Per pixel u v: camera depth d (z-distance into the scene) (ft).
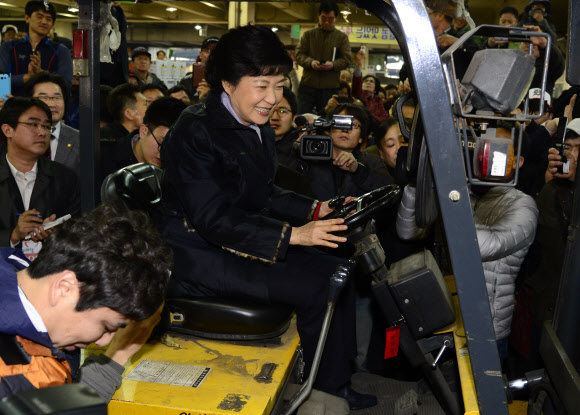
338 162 10.10
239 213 6.42
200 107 6.86
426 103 4.63
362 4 6.52
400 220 7.69
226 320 6.38
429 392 9.36
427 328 6.02
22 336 3.61
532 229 7.45
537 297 9.05
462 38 4.55
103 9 7.19
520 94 4.57
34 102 9.60
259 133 6.98
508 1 19.40
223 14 46.24
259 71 6.19
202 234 6.47
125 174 7.39
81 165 7.24
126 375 5.70
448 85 4.61
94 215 3.79
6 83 10.72
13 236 9.02
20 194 9.73
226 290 6.66
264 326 6.40
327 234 6.19
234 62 6.20
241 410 5.12
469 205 4.64
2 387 3.49
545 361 5.63
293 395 6.60
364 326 10.64
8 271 3.73
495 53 4.51
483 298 4.68
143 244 3.71
